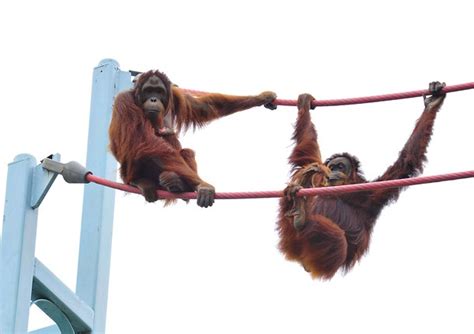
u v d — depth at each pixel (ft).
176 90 59.00
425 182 51.37
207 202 52.31
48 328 60.70
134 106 55.26
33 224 59.36
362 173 66.39
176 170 53.31
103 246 62.34
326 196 65.62
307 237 61.41
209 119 61.31
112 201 63.21
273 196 52.95
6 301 57.88
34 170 59.77
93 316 61.05
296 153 66.18
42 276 59.16
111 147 55.16
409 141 65.98
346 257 65.51
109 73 64.23
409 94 63.31
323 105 65.57
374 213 66.39
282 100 65.00
